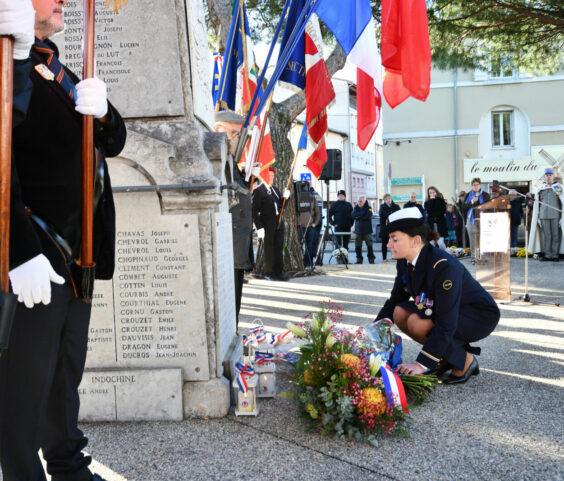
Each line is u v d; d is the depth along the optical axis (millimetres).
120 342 3238
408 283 3941
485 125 23453
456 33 11727
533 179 22781
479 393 3615
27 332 1779
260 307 6980
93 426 3117
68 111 1859
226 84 5496
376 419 2877
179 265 3193
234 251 4711
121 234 3195
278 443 2854
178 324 3211
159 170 3125
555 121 22812
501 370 4133
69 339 1961
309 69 5707
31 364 1791
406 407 2975
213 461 2652
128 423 3152
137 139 3129
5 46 1441
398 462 2627
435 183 23656
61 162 1833
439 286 3646
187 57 3186
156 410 3174
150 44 3158
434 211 14922
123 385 3172
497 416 3205
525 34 12141
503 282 7215
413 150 23734
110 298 3221
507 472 2516
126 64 3172
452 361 3699
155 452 2758
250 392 3221
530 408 3322
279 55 4547
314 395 3008
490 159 23219
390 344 3832
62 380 1978
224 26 9461
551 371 4078
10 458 1814
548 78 22703
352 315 6215
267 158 6930
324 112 5750
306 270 10883
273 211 9539
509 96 23016
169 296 3205
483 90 23125
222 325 3449
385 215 14375
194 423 3135
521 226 17125
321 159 5797
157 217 3180
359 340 3541
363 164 44281
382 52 4211
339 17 4250
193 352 3223
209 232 3195
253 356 3652
